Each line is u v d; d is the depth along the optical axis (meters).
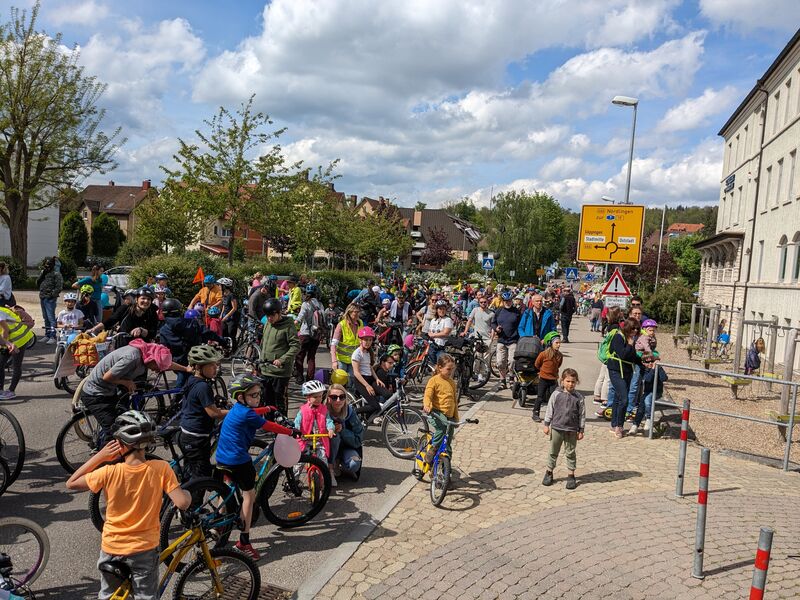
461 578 4.78
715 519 6.12
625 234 18.56
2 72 27.72
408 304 18.81
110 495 3.54
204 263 19.08
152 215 43.66
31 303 22.64
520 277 70.44
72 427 6.48
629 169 23.00
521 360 10.95
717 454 8.74
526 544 5.43
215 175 22.70
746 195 30.58
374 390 8.42
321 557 5.12
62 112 28.56
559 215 100.62
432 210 92.44
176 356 7.71
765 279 26.05
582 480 7.25
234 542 5.28
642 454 8.44
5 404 8.94
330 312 17.56
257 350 11.91
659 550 5.37
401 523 5.88
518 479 7.23
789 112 24.52
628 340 9.29
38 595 4.34
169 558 4.30
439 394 6.63
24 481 6.29
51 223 49.41
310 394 6.27
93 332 8.60
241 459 4.92
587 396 12.39
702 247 36.47
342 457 6.89
